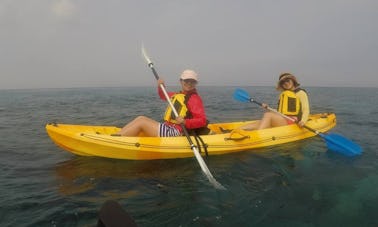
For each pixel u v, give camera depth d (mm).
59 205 2986
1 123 8023
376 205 3119
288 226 2711
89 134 4301
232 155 4789
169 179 3768
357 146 5070
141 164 4285
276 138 5422
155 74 5391
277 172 4082
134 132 4520
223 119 9414
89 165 4195
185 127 4590
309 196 3330
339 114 10453
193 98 4684
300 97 5922
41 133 6527
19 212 2838
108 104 14219
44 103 14641
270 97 19156
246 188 3525
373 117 9680
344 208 3047
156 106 13297
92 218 2764
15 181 3615
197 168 4184
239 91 6746
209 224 2719
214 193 3365
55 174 3863
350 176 3980
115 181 3664
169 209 2973
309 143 5598
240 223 2750
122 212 1351
